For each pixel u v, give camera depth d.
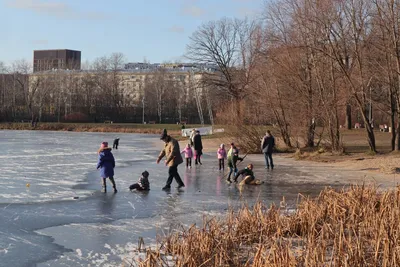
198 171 24.23
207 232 9.25
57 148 40.56
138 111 111.06
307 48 32.69
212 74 66.94
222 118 37.59
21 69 111.56
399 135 31.16
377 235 8.45
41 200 15.36
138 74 131.00
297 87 33.97
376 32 30.06
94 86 110.31
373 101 32.22
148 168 25.45
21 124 90.44
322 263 7.40
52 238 10.68
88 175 21.97
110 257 9.26
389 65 29.30
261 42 42.25
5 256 9.34
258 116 35.59
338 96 31.28
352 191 12.36
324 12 30.77
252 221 10.24
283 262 7.19
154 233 11.11
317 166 26.30
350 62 34.84
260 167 25.92
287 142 35.81
